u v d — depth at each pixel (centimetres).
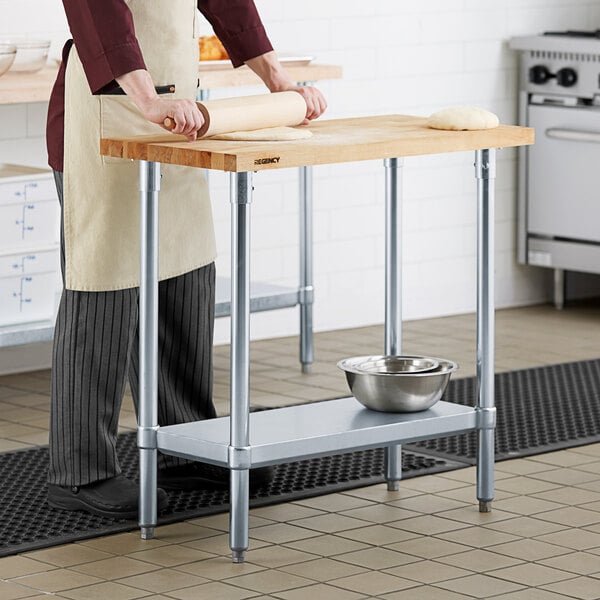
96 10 402
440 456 517
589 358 692
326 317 760
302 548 415
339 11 743
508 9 805
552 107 793
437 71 783
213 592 378
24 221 577
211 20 461
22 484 482
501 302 829
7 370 664
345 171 755
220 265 721
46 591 380
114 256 433
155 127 435
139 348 433
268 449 403
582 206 788
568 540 420
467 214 806
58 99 439
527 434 546
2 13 636
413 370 462
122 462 512
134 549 415
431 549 413
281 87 459
